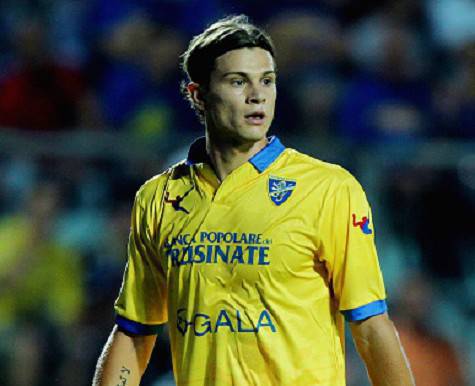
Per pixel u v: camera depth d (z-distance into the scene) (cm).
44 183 2830
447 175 2830
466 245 2819
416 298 2730
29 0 3728
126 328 1452
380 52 3475
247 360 1315
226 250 1331
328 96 3319
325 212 1343
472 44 3622
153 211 1404
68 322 2745
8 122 3228
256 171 1360
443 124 3369
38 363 2716
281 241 1323
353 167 2814
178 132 3266
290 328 1316
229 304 1322
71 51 3584
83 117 3291
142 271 1430
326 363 1334
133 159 2838
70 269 2783
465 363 2734
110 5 3697
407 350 2686
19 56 3316
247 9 3709
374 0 3706
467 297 2772
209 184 1380
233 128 1345
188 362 1338
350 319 1361
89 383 2708
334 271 1358
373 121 3316
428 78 3497
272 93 1359
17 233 2809
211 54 1353
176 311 1359
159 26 3616
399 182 2808
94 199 2825
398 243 2777
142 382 2598
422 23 3681
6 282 2767
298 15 3653
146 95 3388
